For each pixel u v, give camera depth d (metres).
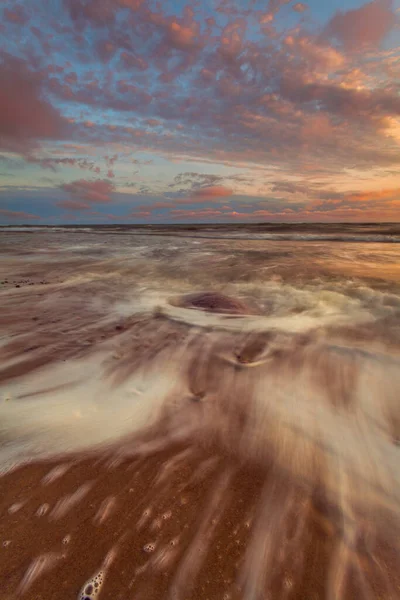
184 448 2.29
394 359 3.80
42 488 1.90
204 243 21.53
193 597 1.34
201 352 4.00
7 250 17.39
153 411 2.73
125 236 30.03
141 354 3.92
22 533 1.62
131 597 1.34
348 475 2.04
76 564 1.48
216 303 6.50
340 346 4.22
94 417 2.62
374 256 13.89
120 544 1.57
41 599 1.33
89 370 3.47
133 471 2.05
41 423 2.53
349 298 7.02
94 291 7.80
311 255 14.52
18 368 3.49
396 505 1.82
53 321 5.27
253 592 1.36
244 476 2.02
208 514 1.74
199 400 2.92
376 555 1.52
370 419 2.65
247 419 2.64
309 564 1.48
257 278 9.63
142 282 9.09
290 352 4.02
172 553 1.53
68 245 20.42
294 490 1.92
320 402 2.90
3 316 5.56
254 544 1.57
